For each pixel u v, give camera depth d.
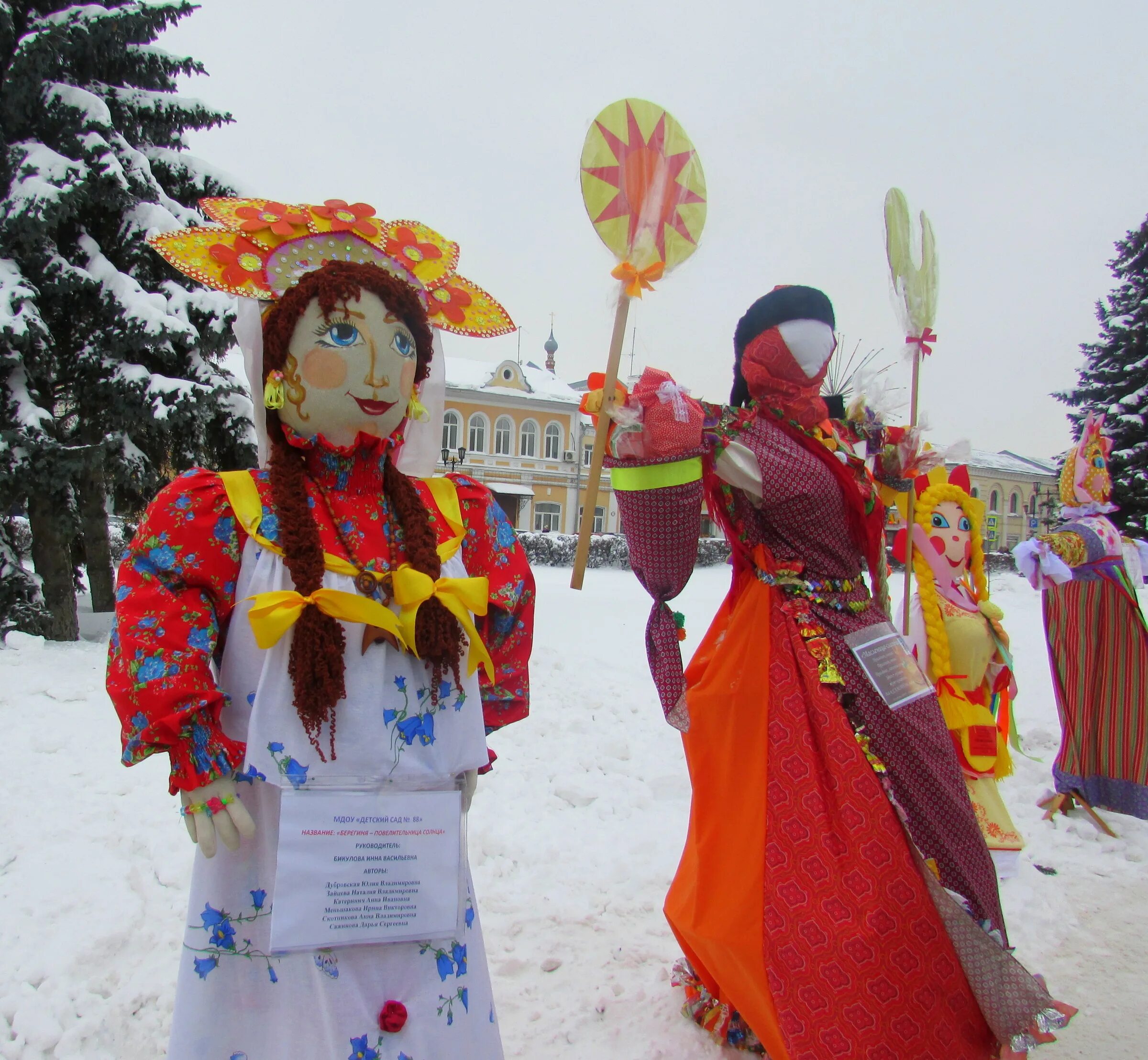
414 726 1.84
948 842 2.32
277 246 2.00
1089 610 4.61
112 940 2.95
